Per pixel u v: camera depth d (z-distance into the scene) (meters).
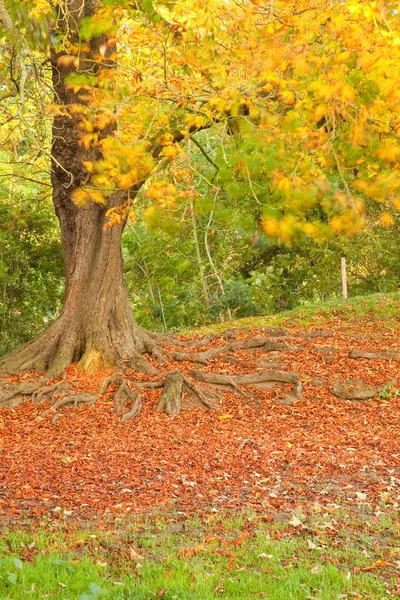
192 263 29.91
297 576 6.62
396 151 8.68
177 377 15.26
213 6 10.33
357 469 10.84
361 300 23.64
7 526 8.04
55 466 10.84
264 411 14.86
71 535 7.68
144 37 12.07
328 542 7.59
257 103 10.41
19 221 23.34
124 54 14.18
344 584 6.49
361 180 8.72
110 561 7.04
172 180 12.42
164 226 10.27
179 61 11.52
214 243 29.28
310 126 9.55
